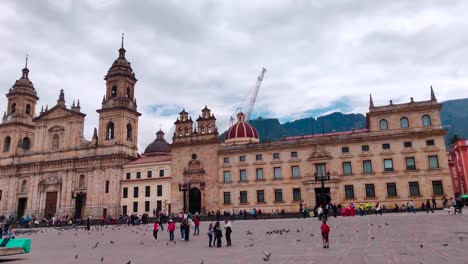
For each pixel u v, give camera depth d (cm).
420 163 7481
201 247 3020
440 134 7481
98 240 4188
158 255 2591
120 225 7731
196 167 9162
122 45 11944
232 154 8881
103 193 10212
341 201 7800
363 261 1892
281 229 4288
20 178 11669
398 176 7562
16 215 11319
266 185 8406
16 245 2533
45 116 11806
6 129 12500
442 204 7200
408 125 7762
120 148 10519
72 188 10688
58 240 4419
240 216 7369
